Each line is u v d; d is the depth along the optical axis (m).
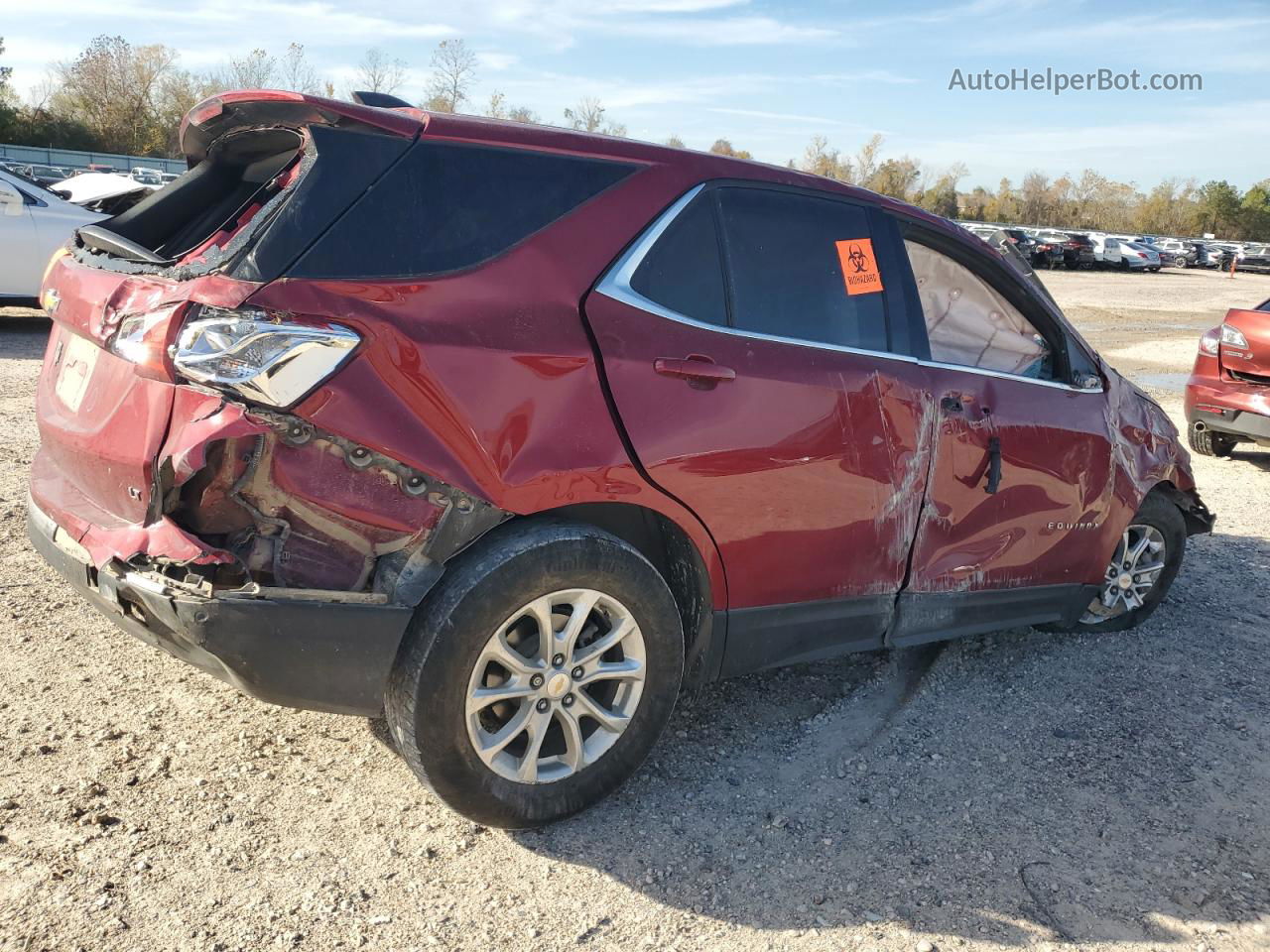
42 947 2.19
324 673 2.43
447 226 2.56
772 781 3.12
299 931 2.31
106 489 2.56
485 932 2.37
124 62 62.78
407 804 2.84
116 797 2.75
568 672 2.67
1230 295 34.75
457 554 2.54
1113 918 2.57
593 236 2.77
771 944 2.40
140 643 3.67
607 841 2.75
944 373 3.46
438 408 2.42
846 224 3.33
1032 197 101.12
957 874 2.71
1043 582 3.97
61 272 2.95
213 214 3.13
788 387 3.00
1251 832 3.00
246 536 2.36
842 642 3.37
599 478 2.64
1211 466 8.50
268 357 2.23
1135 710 3.77
